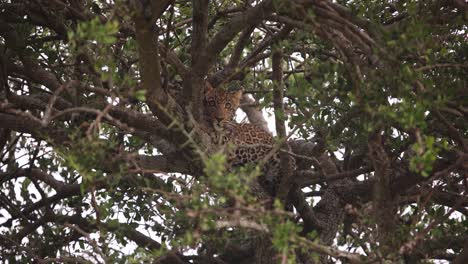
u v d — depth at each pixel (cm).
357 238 1159
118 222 1194
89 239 1107
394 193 1404
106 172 1374
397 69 1033
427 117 1300
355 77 1059
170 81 1602
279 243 895
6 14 1520
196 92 1351
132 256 1109
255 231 1125
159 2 1121
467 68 1206
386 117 1023
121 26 1234
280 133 1314
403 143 1291
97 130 1080
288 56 1430
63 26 1466
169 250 1065
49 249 1617
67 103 1441
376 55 1045
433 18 1212
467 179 1175
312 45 1558
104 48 1058
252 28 1557
